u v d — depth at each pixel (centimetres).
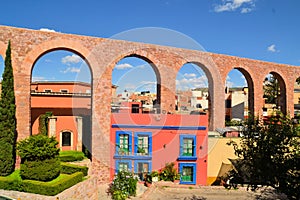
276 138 773
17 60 1582
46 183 1284
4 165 1427
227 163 1758
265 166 779
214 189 1662
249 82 2434
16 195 1256
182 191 1617
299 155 740
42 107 2227
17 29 1591
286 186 757
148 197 1510
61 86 2747
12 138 1486
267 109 2639
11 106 1499
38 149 1338
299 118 814
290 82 2612
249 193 1630
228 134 1870
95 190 1567
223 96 2127
